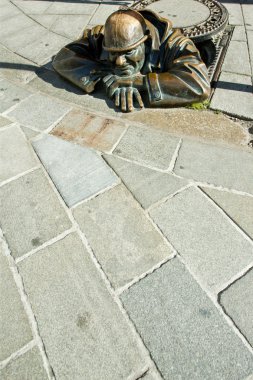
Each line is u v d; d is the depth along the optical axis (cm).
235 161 277
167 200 253
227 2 517
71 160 288
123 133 308
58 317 198
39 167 284
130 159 285
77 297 206
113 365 179
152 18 339
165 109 328
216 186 260
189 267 215
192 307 197
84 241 233
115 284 210
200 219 240
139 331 190
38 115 335
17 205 258
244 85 350
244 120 314
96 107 337
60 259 224
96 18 494
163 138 300
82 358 182
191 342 184
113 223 241
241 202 248
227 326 189
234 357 178
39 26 484
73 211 251
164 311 197
